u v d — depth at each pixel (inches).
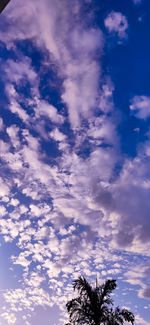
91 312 506.9
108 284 542.6
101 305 519.8
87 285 538.0
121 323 502.6
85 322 509.0
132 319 506.6
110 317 506.0
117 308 518.6
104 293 531.8
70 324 512.7
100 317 504.7
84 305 516.4
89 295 525.3
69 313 519.5
